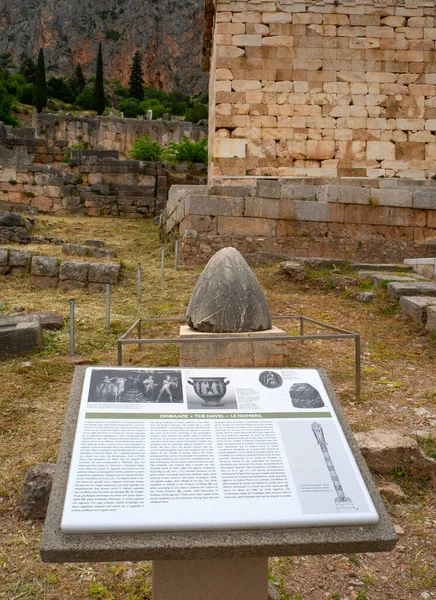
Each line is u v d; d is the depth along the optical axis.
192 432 2.47
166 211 15.23
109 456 2.32
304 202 12.12
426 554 3.31
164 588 2.31
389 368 6.39
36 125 36.25
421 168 15.94
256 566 2.33
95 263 9.91
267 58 15.72
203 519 2.12
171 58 91.81
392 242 12.37
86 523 2.07
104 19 95.00
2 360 6.36
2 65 95.56
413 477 4.04
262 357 5.64
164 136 38.47
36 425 4.74
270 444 2.46
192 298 5.87
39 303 8.66
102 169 22.45
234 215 11.93
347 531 2.17
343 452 2.47
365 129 15.88
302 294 9.57
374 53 15.88
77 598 2.91
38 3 107.00
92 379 2.68
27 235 14.29
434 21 15.97
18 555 3.22
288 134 15.74
